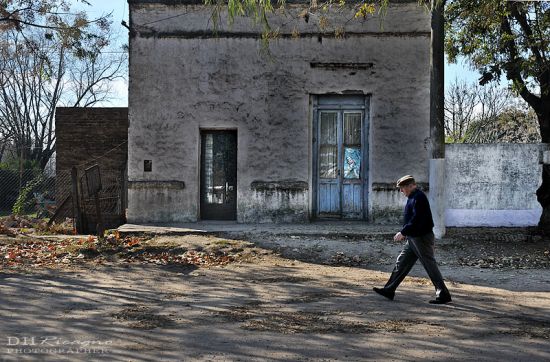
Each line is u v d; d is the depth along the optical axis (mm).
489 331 6832
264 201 14922
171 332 6711
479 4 13617
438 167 13250
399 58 14734
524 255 12094
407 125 14742
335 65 14797
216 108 14953
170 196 15008
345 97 15148
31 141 43344
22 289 9164
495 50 14734
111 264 11555
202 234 13492
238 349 6047
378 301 8469
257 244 12695
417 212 8359
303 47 14836
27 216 19453
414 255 8531
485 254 12180
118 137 18656
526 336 6621
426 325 7098
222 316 7516
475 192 13594
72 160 18719
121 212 16938
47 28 15875
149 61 15000
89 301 8367
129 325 7016
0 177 27188
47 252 12445
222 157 15438
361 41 14773
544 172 13391
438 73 13195
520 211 13586
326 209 15250
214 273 10695
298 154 14883
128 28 14953
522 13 14156
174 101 14992
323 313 7703
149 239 13211
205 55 14961
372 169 14789
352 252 12195
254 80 14906
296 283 9820
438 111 13242
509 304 8336
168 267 11258
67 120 18734
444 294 8320
